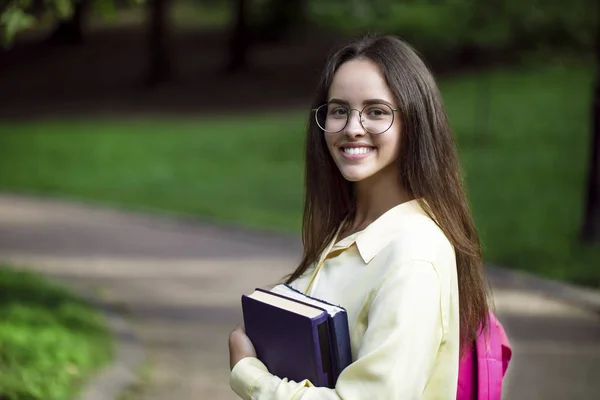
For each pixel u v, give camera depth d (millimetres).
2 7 7234
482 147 22062
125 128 29391
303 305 2268
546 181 18125
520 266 11773
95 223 15938
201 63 40312
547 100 27016
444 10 20875
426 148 2344
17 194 19422
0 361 6457
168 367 7855
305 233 2686
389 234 2307
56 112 33812
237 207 17266
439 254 2232
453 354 2248
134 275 11758
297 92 35281
